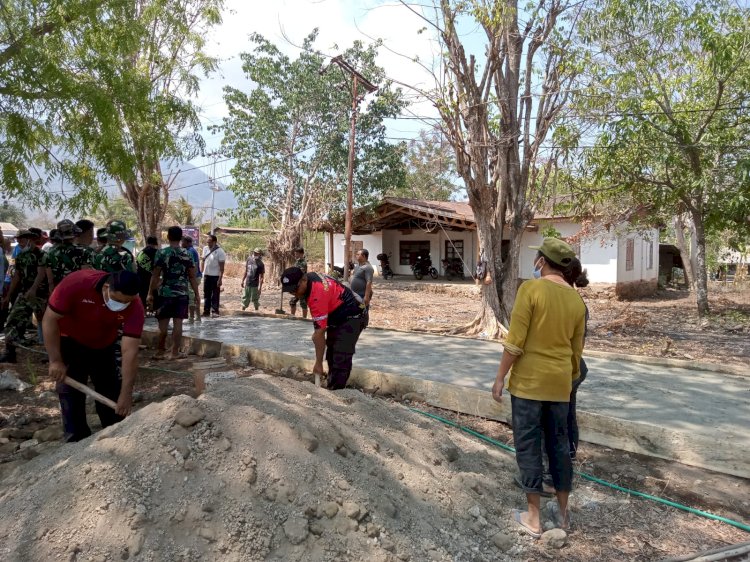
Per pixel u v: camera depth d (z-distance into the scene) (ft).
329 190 78.38
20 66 19.94
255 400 12.12
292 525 9.48
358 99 56.13
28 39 19.97
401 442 13.29
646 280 78.33
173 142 24.90
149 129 24.30
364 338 31.07
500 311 35.70
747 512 12.46
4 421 16.97
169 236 24.89
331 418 12.82
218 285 39.52
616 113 37.06
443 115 32.24
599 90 38.01
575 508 12.51
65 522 9.10
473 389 18.74
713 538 11.39
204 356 26.20
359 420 13.64
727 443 14.20
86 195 23.06
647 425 15.46
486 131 34.30
